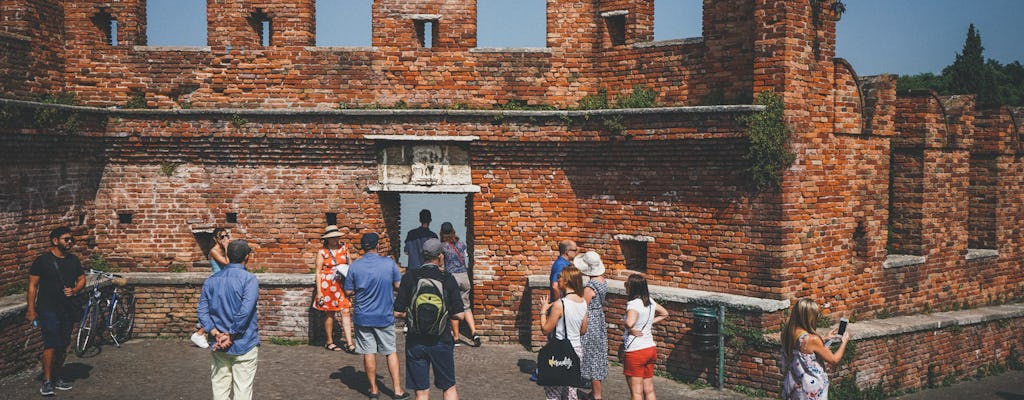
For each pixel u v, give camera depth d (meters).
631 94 14.30
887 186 14.58
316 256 14.34
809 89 12.82
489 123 14.36
